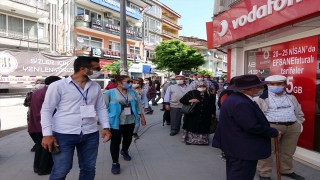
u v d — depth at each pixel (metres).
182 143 6.81
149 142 6.95
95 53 29.06
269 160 4.14
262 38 5.91
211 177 4.47
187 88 7.70
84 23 28.27
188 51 30.20
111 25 31.73
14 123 10.49
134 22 37.31
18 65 18.56
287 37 5.59
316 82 4.94
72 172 4.71
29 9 23.27
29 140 7.30
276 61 6.01
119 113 4.75
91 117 3.18
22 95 22.55
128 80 4.84
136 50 37.66
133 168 4.93
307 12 3.88
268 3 4.83
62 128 3.04
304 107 5.23
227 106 3.06
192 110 6.41
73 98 3.08
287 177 4.35
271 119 4.23
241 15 5.88
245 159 2.90
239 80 3.04
